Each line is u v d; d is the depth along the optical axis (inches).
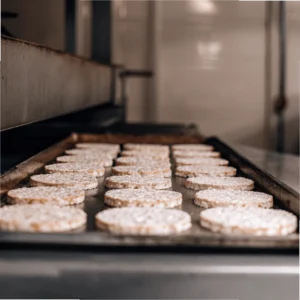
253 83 97.1
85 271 18.7
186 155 43.5
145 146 47.1
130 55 96.2
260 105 97.4
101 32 67.1
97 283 18.8
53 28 90.8
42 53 31.1
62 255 18.9
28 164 34.0
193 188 31.8
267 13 95.9
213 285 18.8
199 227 23.4
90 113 63.2
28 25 90.3
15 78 26.3
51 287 18.8
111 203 27.0
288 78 97.0
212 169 36.4
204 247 19.2
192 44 96.2
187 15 95.7
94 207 26.9
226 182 31.9
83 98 44.8
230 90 97.3
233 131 98.0
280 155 49.2
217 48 96.4
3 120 24.7
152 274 18.7
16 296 18.8
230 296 18.8
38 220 21.8
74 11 68.9
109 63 67.4
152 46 95.8
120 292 18.8
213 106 97.4
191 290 18.8
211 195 28.1
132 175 33.9
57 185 30.5
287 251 19.2
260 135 98.1
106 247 19.2
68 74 38.3
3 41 24.5
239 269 18.8
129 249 19.2
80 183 30.8
